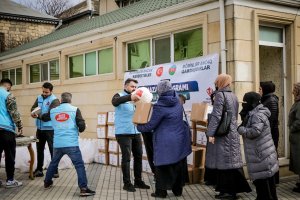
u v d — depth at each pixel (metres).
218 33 7.54
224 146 5.98
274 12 7.77
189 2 8.03
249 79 7.41
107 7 18.86
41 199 6.40
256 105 5.70
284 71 8.18
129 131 6.78
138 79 9.34
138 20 9.45
